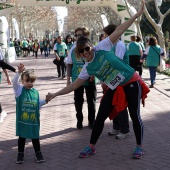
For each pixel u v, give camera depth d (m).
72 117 7.66
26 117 4.72
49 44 39.84
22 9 43.16
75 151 5.33
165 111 8.16
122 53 5.27
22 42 35.34
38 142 4.89
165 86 12.11
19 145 4.85
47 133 6.38
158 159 4.89
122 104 4.69
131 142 5.74
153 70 11.80
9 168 4.66
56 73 17.53
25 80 4.74
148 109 8.39
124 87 4.76
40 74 17.12
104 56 4.53
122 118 5.91
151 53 11.70
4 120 7.44
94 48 4.57
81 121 6.61
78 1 19.42
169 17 41.34
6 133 6.39
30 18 51.44
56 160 4.94
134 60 12.37
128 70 4.69
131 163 4.77
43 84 13.34
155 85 12.38
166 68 17.02
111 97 4.82
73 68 6.36
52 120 7.41
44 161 4.90
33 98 4.76
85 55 4.51
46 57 33.31
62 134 6.30
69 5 19.58
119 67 4.59
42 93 11.11
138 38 13.38
